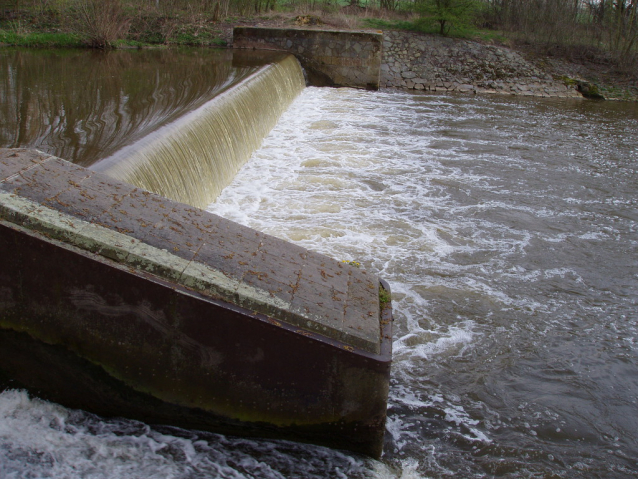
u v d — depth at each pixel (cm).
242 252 488
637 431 557
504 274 836
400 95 2141
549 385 611
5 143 800
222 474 434
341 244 873
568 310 757
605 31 2648
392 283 779
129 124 927
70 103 1070
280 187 1085
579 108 2133
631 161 1463
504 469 497
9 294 444
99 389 465
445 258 866
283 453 463
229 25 2420
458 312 727
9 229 427
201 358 447
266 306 439
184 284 437
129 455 438
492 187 1198
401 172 1243
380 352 445
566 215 1080
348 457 470
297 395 452
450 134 1611
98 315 441
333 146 1386
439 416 550
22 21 2044
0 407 457
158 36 2227
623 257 921
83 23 1969
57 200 459
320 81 2203
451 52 2430
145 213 486
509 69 2419
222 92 1198
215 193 994
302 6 2817
